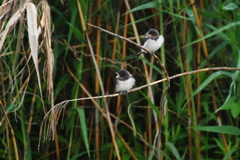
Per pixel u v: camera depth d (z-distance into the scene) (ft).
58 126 38.96
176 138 35.96
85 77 37.83
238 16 32.32
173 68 39.60
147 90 38.11
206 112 35.65
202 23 35.47
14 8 24.26
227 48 37.93
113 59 37.35
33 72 36.91
